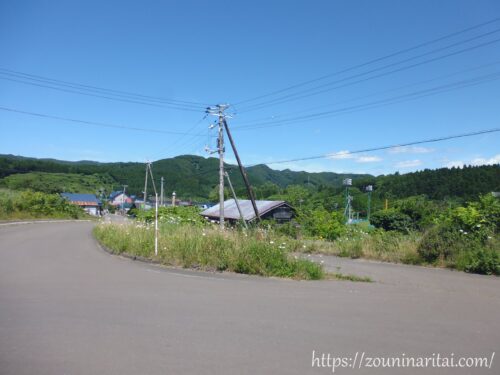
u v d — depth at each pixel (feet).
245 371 13.94
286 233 89.30
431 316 22.48
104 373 13.51
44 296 24.76
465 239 51.19
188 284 30.37
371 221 112.98
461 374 14.35
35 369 13.76
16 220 119.03
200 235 44.55
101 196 284.00
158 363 14.46
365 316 21.94
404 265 53.31
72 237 75.05
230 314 21.47
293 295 27.40
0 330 17.87
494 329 20.04
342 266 50.52
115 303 23.32
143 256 44.47
